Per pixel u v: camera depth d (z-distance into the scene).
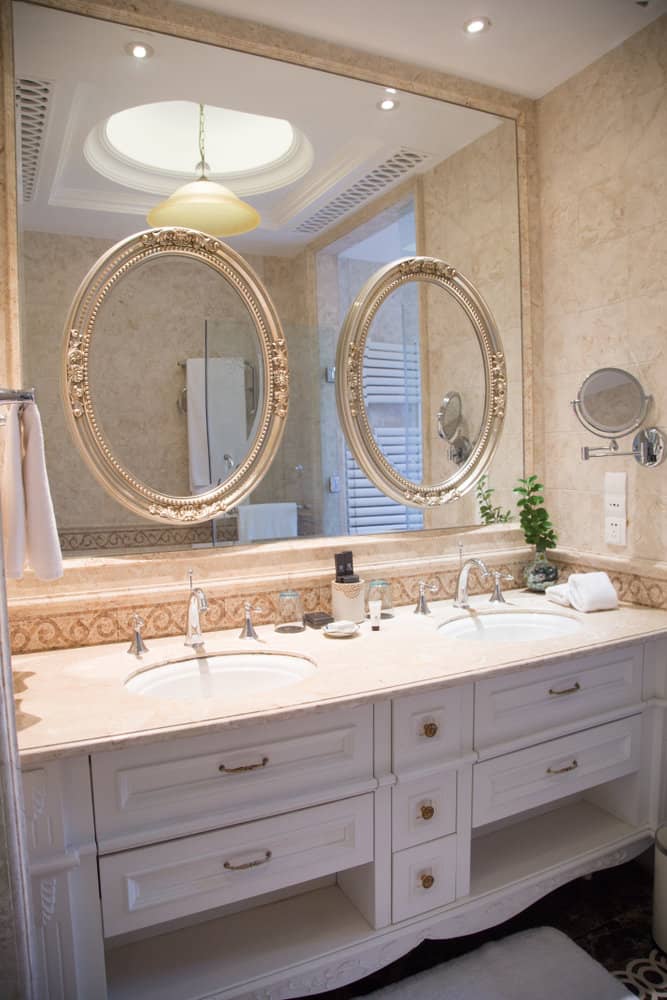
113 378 1.76
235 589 1.89
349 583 1.91
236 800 1.36
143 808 1.28
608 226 2.12
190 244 1.83
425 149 2.16
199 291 1.86
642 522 2.09
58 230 1.69
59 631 1.71
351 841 1.48
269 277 1.96
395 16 1.84
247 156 1.92
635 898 1.94
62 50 1.67
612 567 2.16
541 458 2.43
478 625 2.06
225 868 1.35
